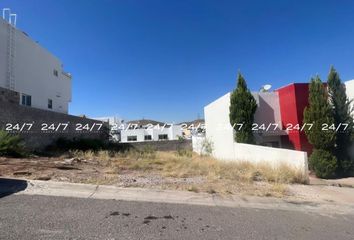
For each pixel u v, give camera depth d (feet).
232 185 31.32
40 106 81.35
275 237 17.28
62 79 97.19
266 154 48.65
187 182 31.45
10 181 26.32
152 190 26.99
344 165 48.91
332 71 53.01
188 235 16.78
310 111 51.47
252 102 62.39
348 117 50.96
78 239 15.23
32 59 77.36
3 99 49.06
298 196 28.91
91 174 32.73
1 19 64.80
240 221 19.94
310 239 17.21
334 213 23.65
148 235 16.43
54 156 50.16
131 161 48.55
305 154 38.19
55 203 21.29
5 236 15.07
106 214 19.62
